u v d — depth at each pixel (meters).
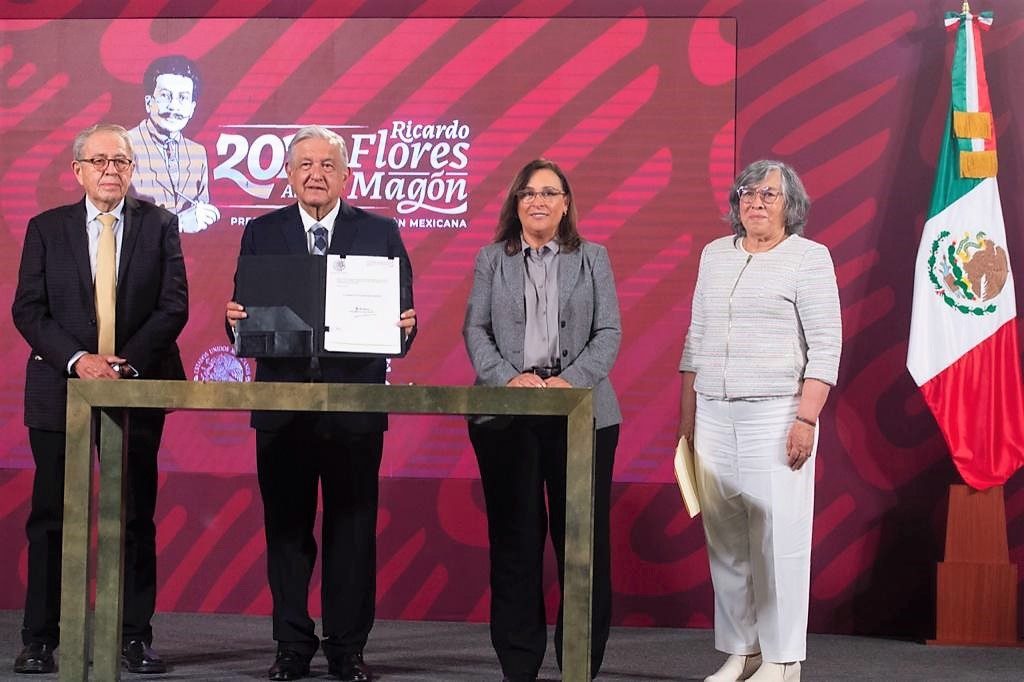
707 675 4.20
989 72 5.06
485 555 5.18
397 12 5.22
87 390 3.19
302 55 5.24
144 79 5.26
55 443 3.97
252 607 5.22
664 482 5.13
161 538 5.22
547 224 3.76
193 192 5.25
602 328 3.81
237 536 5.22
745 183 3.88
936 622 4.88
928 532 5.06
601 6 5.17
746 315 3.85
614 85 5.16
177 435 5.22
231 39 5.26
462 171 5.21
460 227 5.21
